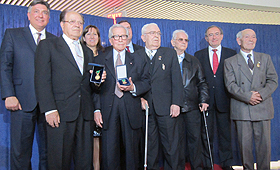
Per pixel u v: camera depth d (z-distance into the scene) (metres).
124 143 2.07
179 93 2.19
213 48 2.92
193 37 3.41
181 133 2.49
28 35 2.09
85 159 1.89
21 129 1.99
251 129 2.49
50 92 1.72
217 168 2.85
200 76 2.65
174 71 2.24
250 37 2.54
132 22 3.22
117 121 2.06
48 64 1.76
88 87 1.95
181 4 3.60
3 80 1.93
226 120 2.80
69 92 1.79
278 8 3.91
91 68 1.98
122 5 3.58
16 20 2.58
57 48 1.82
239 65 2.55
